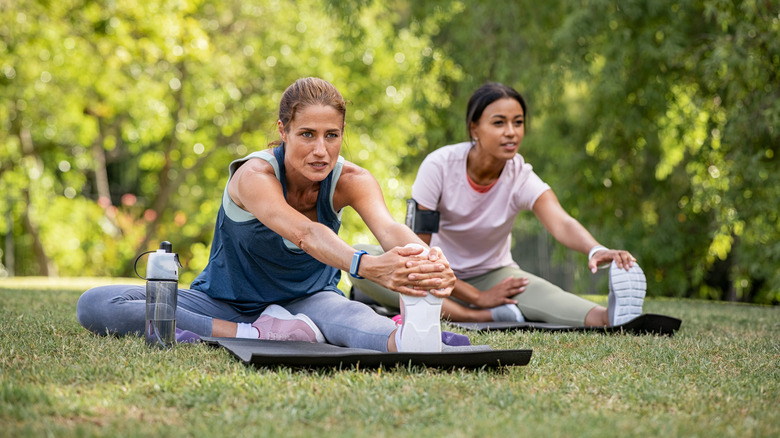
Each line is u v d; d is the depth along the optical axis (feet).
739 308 20.80
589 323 14.39
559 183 34.60
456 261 16.62
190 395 7.21
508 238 16.87
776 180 25.89
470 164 15.92
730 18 26.08
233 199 10.61
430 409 6.84
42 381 7.66
